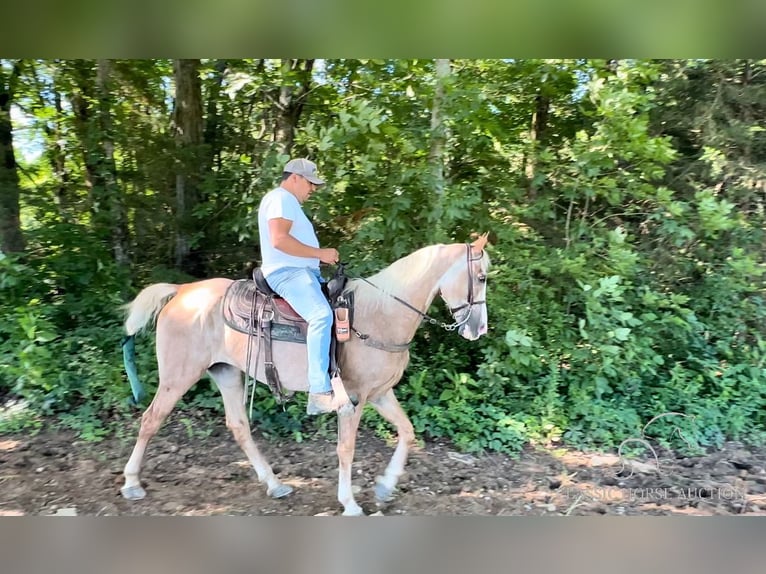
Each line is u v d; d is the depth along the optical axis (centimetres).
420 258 368
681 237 565
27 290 552
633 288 572
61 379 506
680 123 623
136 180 618
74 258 564
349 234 553
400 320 365
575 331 542
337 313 356
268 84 609
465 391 512
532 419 507
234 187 584
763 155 619
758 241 604
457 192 504
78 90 603
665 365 579
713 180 623
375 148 501
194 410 527
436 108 523
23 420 490
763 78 609
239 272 631
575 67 553
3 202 577
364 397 373
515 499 406
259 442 491
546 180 581
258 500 397
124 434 486
